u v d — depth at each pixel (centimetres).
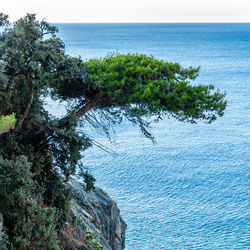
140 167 6481
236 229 4609
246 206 5231
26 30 1484
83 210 2334
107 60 1911
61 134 1555
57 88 1839
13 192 1285
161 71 1862
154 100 1702
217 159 7138
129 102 1733
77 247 1667
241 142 8262
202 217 4875
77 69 1593
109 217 2644
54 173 1733
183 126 9556
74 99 1923
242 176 6309
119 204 5106
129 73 1739
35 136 1661
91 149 7156
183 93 1692
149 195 5466
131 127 8956
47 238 1326
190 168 6594
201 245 4222
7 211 1276
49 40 1542
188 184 5922
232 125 9769
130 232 4428
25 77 1572
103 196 2809
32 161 1598
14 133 1577
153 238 4334
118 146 7481
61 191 1730
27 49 1448
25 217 1302
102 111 1925
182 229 4566
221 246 4209
